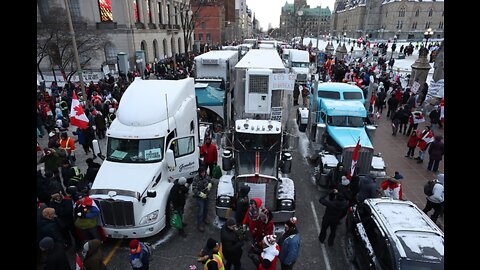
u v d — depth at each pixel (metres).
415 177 12.06
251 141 9.63
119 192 7.71
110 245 8.22
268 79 11.47
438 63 21.80
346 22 125.94
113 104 16.42
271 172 9.22
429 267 5.62
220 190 9.18
